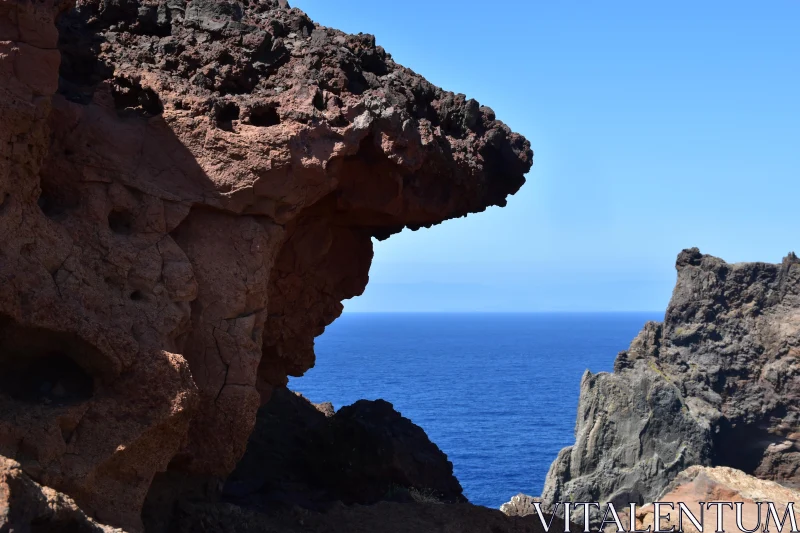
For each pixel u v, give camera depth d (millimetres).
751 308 44500
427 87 16219
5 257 10281
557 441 82125
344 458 18734
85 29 13969
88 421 10414
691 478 18438
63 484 9859
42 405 10359
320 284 17250
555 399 122688
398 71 15953
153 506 12453
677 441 41344
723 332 44531
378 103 13891
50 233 11031
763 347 43719
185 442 11984
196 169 12734
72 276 11062
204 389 12328
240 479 17641
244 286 12672
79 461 10086
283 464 19188
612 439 41969
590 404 42875
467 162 16000
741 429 43344
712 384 43844
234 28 13828
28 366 10859
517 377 160500
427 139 14719
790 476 42750
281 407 22266
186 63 13562
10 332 10320
